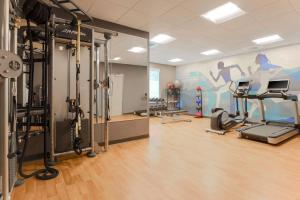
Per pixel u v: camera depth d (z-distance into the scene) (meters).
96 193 2.00
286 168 2.66
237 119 5.99
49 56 2.64
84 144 3.37
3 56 1.24
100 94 3.77
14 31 1.70
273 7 3.21
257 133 4.21
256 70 6.45
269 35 4.71
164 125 6.30
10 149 1.69
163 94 9.40
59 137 3.05
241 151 3.46
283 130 4.38
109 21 3.80
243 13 3.46
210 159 3.04
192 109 9.00
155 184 2.20
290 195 1.95
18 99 2.69
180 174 2.47
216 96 7.89
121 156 3.17
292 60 5.57
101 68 4.13
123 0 2.98
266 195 1.95
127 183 2.22
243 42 5.36
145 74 4.77
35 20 2.08
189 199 1.89
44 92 2.30
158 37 4.94
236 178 2.36
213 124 5.20
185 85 9.38
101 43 3.55
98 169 2.62
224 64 7.54
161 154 3.28
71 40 2.91
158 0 2.98
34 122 2.54
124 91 5.01
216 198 1.90
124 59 4.93
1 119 1.29
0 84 1.28
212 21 3.84
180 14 3.49
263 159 3.03
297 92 5.48
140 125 4.40
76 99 2.93
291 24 3.99
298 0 2.98
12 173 1.70
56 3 2.23
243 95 5.61
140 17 3.62
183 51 6.48
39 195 1.95
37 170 2.53
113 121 3.96
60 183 2.21
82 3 3.06
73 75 3.18
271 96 4.96
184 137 4.58
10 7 1.61
